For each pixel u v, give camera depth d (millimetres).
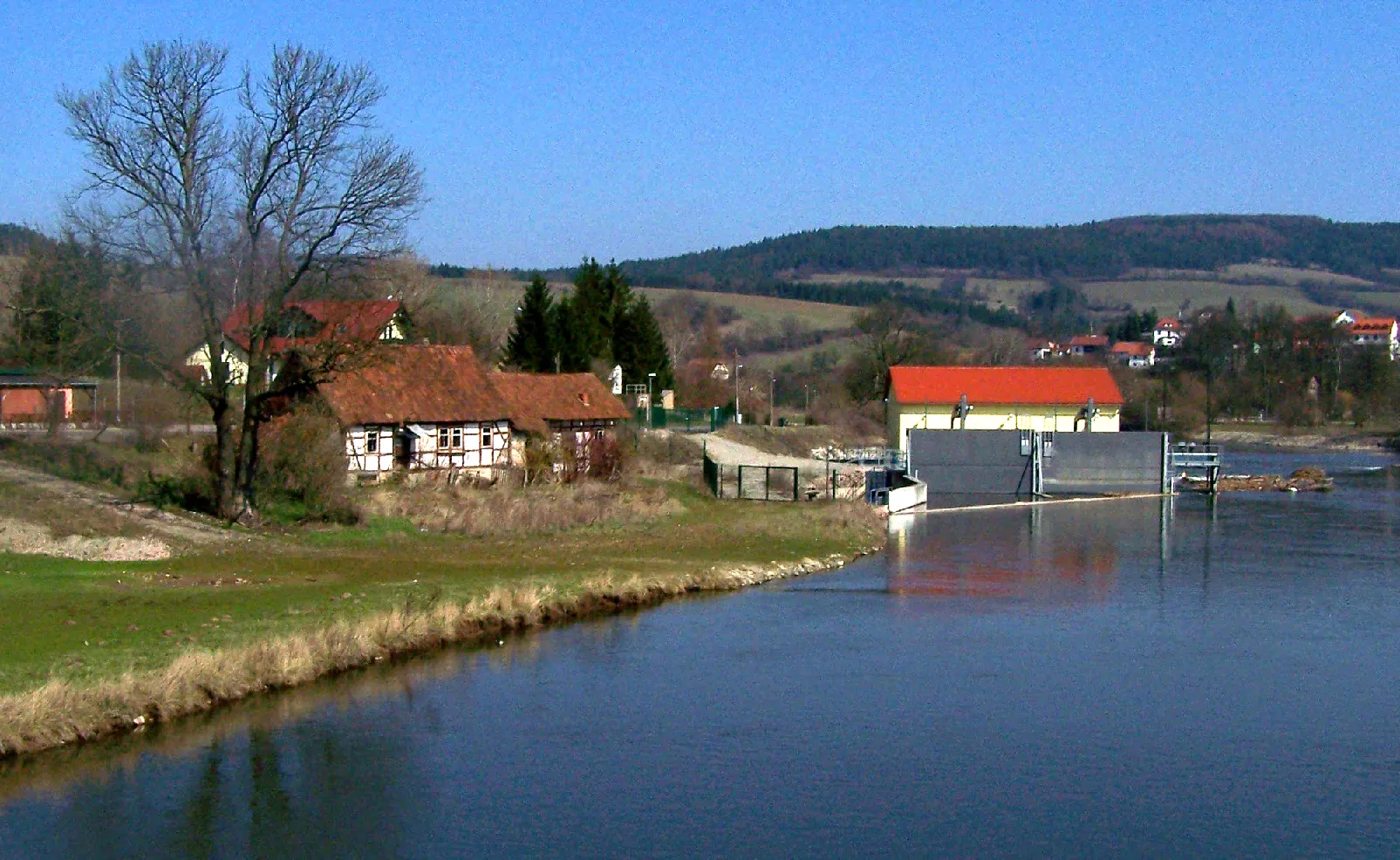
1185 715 26312
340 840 19078
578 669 29172
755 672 29422
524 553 44188
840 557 48312
